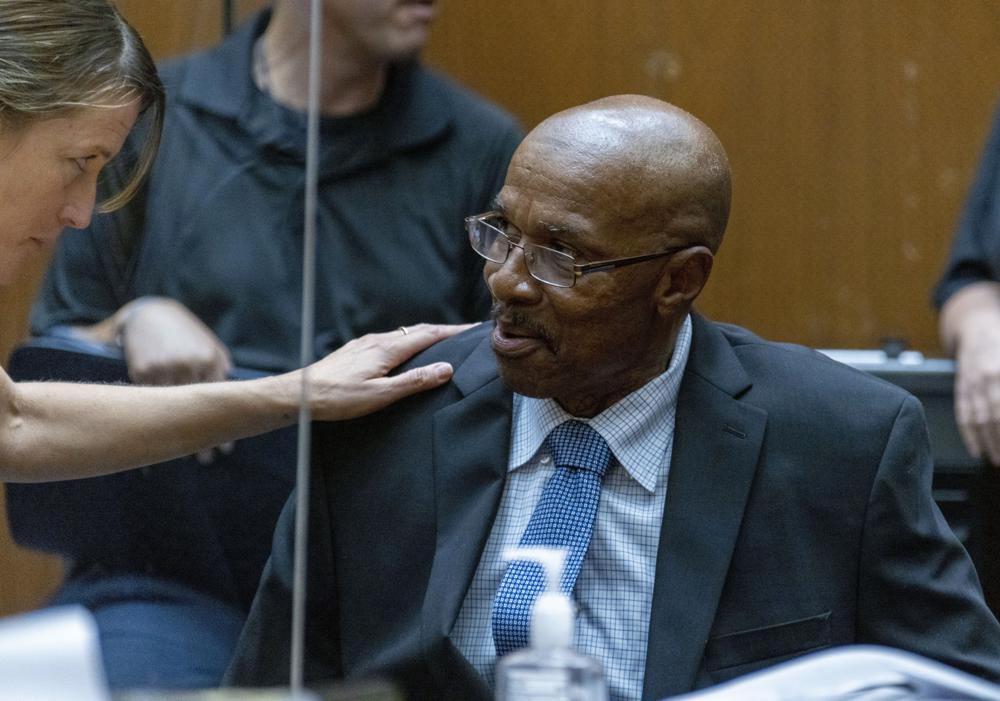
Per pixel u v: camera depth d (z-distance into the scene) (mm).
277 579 4965
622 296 4617
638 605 4703
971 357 6883
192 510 5785
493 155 7102
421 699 4734
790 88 8727
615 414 4848
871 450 4770
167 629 5418
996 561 6539
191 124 6871
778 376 4938
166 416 5199
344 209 6902
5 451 5113
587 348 4656
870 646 4617
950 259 7391
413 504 4934
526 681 3354
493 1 8977
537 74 8992
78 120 4867
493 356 5059
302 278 6832
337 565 4980
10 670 2535
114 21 5012
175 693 3402
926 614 4691
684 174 4641
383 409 5074
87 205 5098
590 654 4645
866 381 4926
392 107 7023
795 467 4777
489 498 4852
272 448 5848
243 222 6824
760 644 4656
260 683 4914
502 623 4625
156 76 5199
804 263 8742
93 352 6605
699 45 8828
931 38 8547
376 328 6883
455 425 4977
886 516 4711
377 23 6922
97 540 5859
